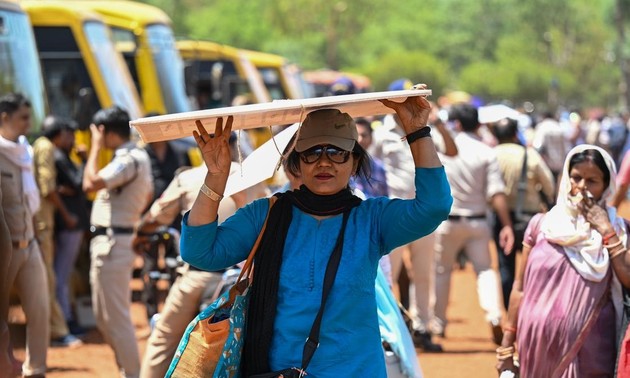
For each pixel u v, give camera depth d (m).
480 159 13.88
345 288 6.09
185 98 24.22
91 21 21.39
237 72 31.19
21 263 10.93
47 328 11.20
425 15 143.38
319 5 114.12
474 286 20.62
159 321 9.61
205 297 9.45
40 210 14.68
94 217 11.78
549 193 14.35
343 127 6.24
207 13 108.38
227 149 6.07
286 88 36.47
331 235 6.19
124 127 12.20
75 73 21.09
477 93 139.25
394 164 13.93
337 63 121.88
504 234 13.70
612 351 7.79
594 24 150.25
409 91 5.96
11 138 11.31
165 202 10.48
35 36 21.08
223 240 6.24
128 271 11.70
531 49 150.12
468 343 15.03
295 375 6.03
